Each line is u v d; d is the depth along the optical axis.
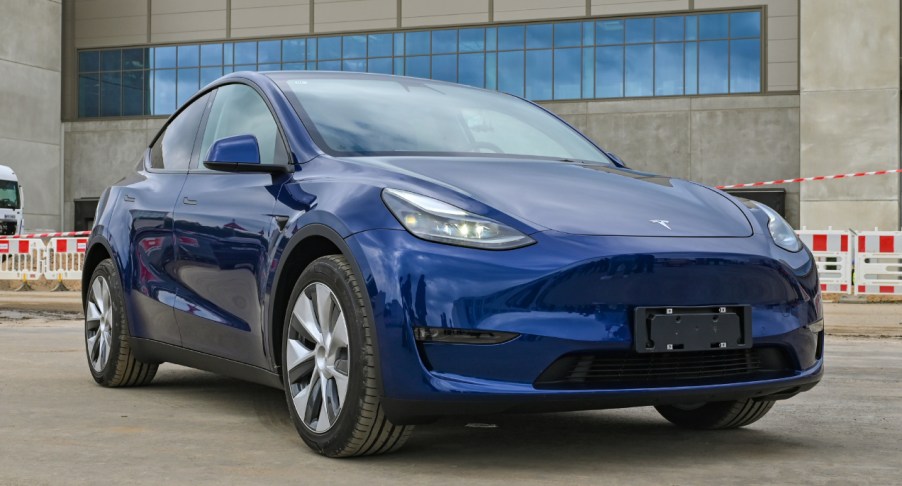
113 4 32.72
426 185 3.20
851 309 11.73
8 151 31.61
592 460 3.22
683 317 3.04
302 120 3.82
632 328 2.99
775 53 27.16
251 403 4.38
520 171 3.48
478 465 3.13
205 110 4.53
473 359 2.93
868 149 23.72
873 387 5.00
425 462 3.16
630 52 28.08
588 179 3.51
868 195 23.70
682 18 27.72
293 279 3.50
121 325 4.68
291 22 30.84
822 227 23.86
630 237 3.08
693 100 27.62
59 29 33.00
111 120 32.69
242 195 3.82
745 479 2.96
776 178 27.17
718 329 3.10
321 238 3.31
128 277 4.59
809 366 3.34
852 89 23.80
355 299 3.09
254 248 3.65
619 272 2.98
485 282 2.94
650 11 27.88
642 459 3.24
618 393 2.98
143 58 32.41
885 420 4.04
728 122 27.42
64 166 33.06
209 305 3.99
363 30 30.16
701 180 27.58
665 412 3.92
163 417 4.00
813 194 23.94
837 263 13.60
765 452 3.38
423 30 29.69
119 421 3.90
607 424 3.91
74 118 33.06
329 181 3.42
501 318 2.92
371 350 3.05
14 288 18.67
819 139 23.92
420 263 2.98
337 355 3.20
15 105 31.81
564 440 3.56
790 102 27.02
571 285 2.95
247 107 4.19
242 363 3.80
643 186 3.53
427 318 2.95
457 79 29.41
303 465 3.12
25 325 8.83
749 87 27.34
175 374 5.33
